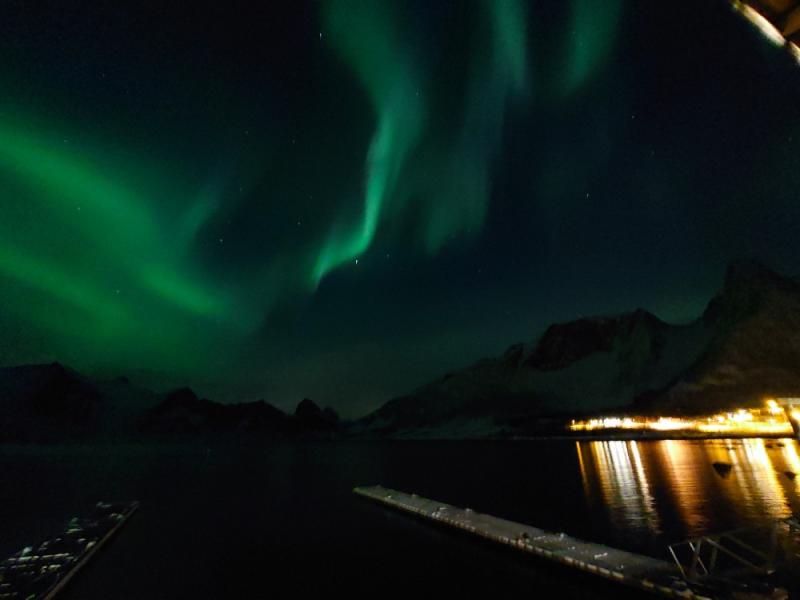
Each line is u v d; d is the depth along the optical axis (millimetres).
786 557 13883
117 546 20312
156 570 16719
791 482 27219
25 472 59375
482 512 24578
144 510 29531
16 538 21953
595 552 14320
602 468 41438
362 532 21438
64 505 31344
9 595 13367
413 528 21438
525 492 30750
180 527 24062
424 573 15031
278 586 14703
